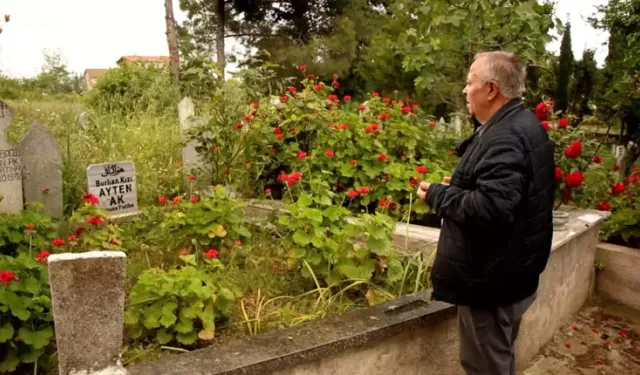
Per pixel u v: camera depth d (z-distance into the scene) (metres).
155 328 2.74
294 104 5.05
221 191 3.67
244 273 3.47
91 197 3.67
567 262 4.05
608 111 9.62
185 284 2.73
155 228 4.00
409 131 5.00
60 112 8.34
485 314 2.34
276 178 5.32
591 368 3.63
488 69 2.21
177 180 5.58
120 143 6.46
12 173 4.41
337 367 2.49
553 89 13.62
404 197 4.66
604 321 4.32
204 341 2.76
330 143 4.81
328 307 3.06
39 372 2.59
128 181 4.85
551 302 3.88
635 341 4.00
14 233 3.47
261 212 4.62
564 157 4.22
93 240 3.56
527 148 2.12
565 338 4.03
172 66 15.98
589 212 4.40
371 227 3.19
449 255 2.31
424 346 2.89
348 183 4.82
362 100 19.39
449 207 2.20
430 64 5.47
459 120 7.48
